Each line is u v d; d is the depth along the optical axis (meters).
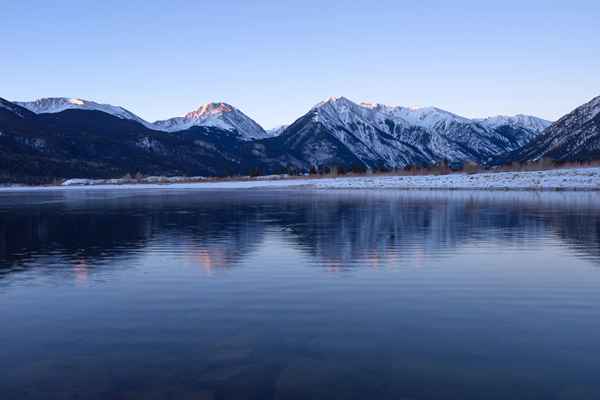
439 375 6.59
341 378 6.52
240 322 8.92
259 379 6.51
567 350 7.42
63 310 9.76
